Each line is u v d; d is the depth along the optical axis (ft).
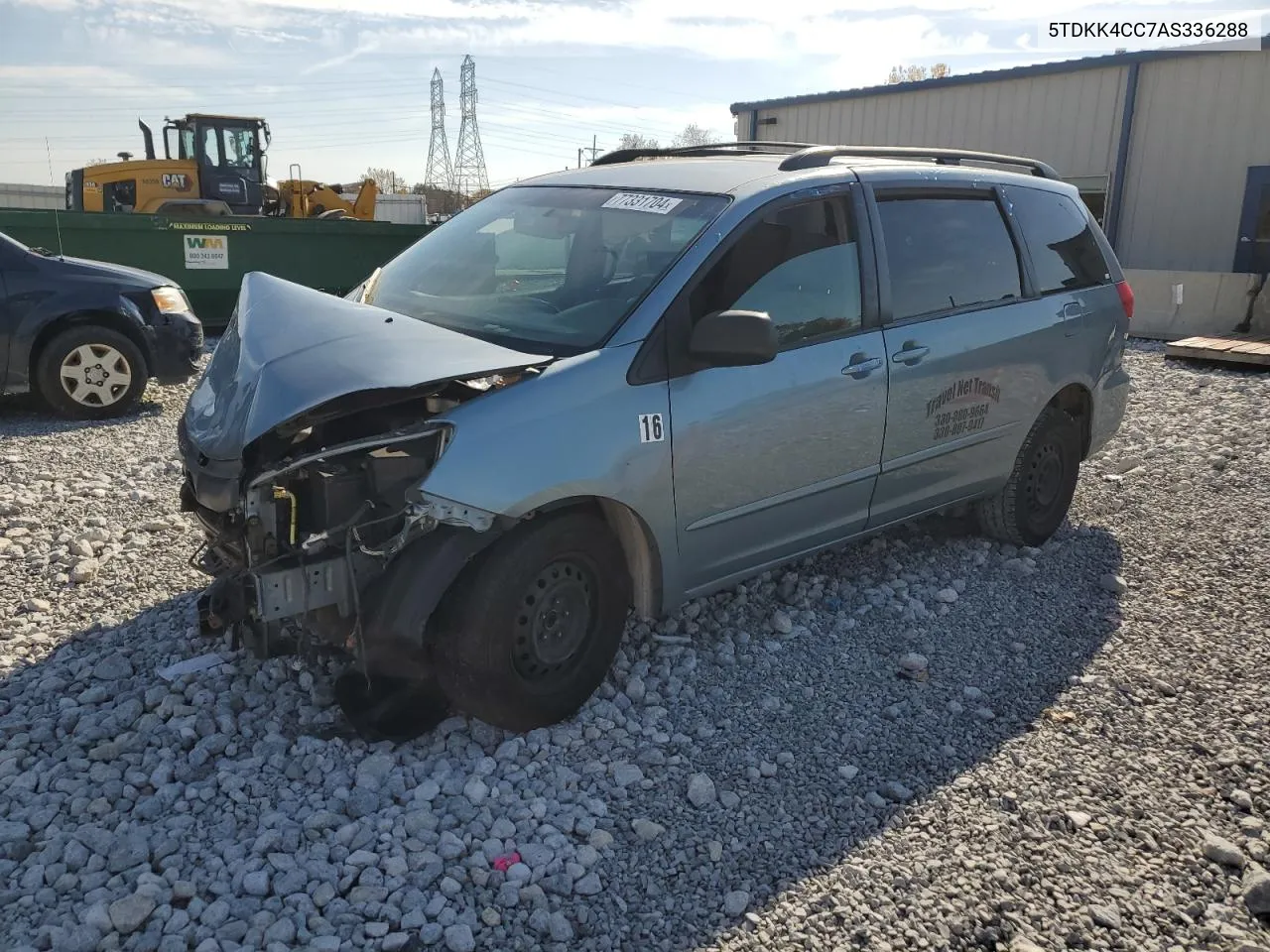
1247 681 12.67
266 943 7.99
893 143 61.31
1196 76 48.88
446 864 9.10
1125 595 15.31
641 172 14.16
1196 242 50.16
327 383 10.02
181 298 28.63
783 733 11.49
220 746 10.59
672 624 13.97
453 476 9.93
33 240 39.29
